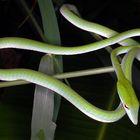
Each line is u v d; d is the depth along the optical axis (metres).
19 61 0.89
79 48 0.79
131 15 0.97
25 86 0.81
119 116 0.73
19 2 0.86
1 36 0.92
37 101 0.74
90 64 0.83
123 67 0.78
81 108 0.73
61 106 0.79
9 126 0.76
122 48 0.79
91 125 0.77
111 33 0.84
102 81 0.81
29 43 0.78
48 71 0.76
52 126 0.73
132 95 0.72
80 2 0.96
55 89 0.73
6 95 0.79
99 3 0.97
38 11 0.94
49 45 0.78
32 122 0.73
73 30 0.89
